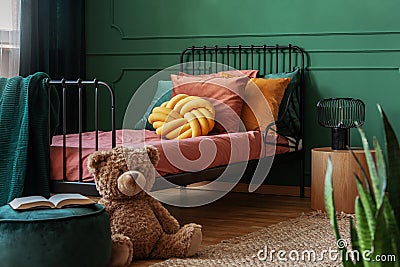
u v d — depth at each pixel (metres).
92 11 4.67
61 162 2.97
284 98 3.99
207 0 4.38
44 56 4.18
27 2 4.02
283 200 4.02
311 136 4.15
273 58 4.22
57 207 2.17
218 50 4.36
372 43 3.97
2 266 2.05
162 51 4.50
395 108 3.94
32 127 2.98
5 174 2.97
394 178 1.21
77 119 4.52
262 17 4.24
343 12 4.04
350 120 4.02
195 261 2.37
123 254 2.29
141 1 4.55
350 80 4.04
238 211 3.61
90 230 2.11
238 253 2.52
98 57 4.67
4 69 3.95
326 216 3.39
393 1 3.92
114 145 2.86
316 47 4.11
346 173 3.44
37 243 2.03
